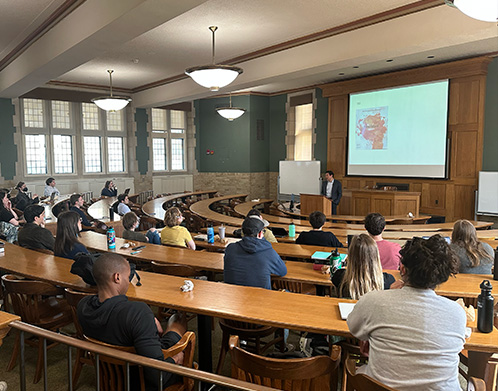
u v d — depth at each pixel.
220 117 12.01
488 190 7.09
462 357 2.04
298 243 3.84
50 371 2.59
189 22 5.34
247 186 11.73
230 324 2.54
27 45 6.10
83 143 10.60
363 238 2.17
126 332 1.66
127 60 7.43
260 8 4.85
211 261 3.19
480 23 4.36
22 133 9.51
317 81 10.04
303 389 1.56
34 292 2.45
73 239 3.24
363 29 5.42
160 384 1.34
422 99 8.09
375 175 9.02
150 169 11.66
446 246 1.41
